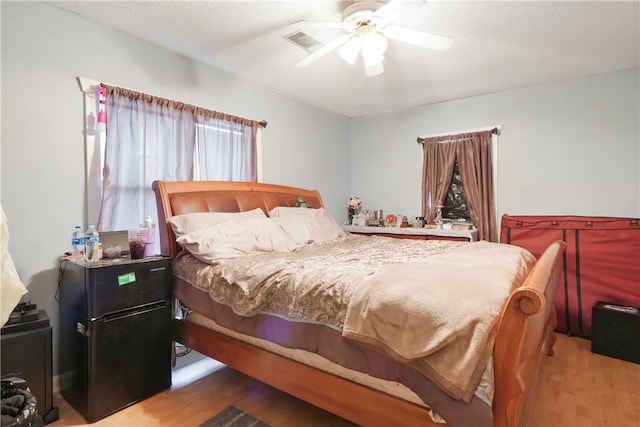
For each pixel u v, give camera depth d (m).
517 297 1.03
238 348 1.87
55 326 2.07
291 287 1.63
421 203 4.32
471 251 2.20
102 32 2.33
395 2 1.78
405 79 3.38
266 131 3.61
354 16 1.93
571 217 3.21
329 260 1.95
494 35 2.49
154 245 2.30
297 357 1.64
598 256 2.94
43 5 2.07
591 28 2.39
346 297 1.42
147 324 1.97
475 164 3.84
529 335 1.19
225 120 3.11
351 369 1.38
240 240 2.22
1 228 1.35
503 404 1.04
